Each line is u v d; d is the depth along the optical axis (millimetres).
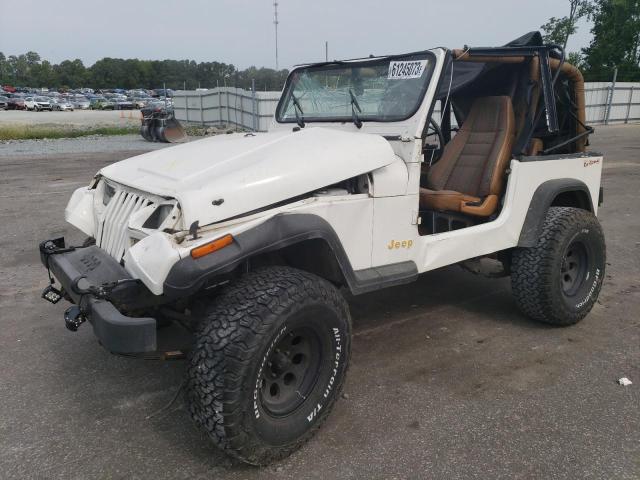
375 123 3451
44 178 11062
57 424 2850
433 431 2766
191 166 2861
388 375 3334
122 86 127688
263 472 2477
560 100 4289
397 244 3178
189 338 3543
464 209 3752
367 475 2447
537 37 3947
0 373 3367
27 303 4492
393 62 3486
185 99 29484
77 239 6402
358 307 4438
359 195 2973
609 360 3504
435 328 4023
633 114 30062
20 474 2467
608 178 11031
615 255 5852
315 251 2904
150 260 2316
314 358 2648
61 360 3543
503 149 3926
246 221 2539
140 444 2689
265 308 2305
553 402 3020
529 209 3850
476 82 4340
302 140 3111
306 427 2582
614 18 40875
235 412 2252
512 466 2498
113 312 2324
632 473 2443
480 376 3318
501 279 5078
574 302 3955
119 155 15672
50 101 54719
